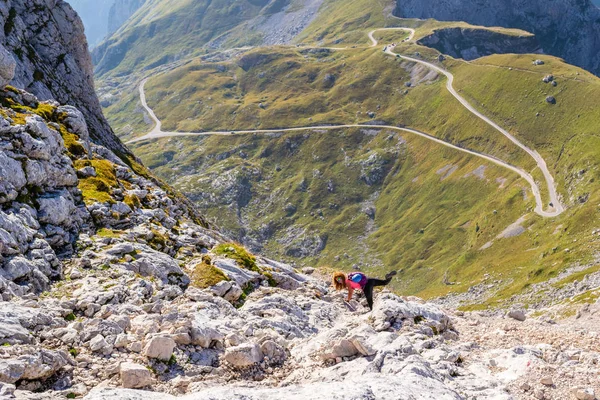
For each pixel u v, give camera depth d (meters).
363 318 19.98
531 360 15.18
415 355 13.55
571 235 189.38
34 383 11.41
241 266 27.50
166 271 23.72
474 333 20.16
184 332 14.81
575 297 78.88
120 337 14.28
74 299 17.70
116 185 35.41
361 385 10.58
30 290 18.47
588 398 12.99
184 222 38.78
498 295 163.50
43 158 26.78
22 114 29.34
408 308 19.72
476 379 13.95
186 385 12.92
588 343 17.75
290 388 10.37
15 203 22.94
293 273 30.45
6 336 12.59
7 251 19.03
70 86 100.62
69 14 108.69
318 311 23.50
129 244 25.06
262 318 19.89
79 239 25.17
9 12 92.00
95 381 12.30
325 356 14.73
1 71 37.38
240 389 10.04
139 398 9.43
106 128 105.75
